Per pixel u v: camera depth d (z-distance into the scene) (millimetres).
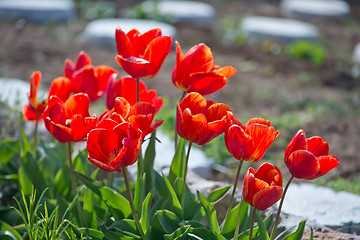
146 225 2066
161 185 2422
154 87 6508
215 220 2102
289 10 12234
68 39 8383
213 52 8492
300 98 6453
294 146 1825
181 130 1896
